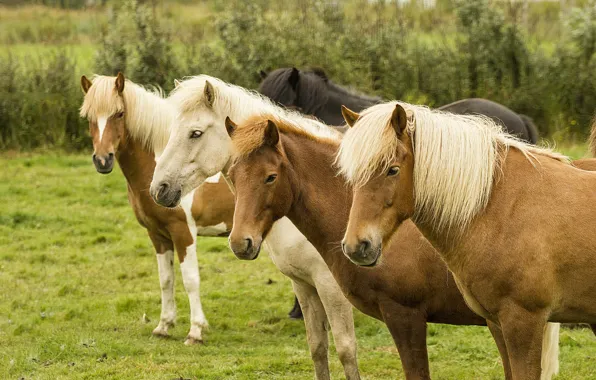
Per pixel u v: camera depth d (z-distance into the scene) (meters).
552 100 19.95
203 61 21.00
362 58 20.67
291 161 6.04
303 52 20.69
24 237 14.33
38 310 10.77
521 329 5.10
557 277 5.06
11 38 29.28
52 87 20.64
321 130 6.60
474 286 5.24
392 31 21.56
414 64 20.77
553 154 5.41
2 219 15.07
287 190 5.89
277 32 21.42
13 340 9.51
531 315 5.09
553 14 31.42
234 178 5.83
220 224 9.74
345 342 6.78
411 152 5.12
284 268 7.03
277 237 6.91
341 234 6.12
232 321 10.24
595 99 19.78
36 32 30.67
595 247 5.00
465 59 20.73
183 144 7.56
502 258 5.09
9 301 11.12
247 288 11.75
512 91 20.36
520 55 20.67
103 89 9.27
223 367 8.36
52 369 8.38
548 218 5.06
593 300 5.10
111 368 8.34
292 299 11.17
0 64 20.94
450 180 5.13
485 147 5.22
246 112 7.61
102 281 12.11
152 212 9.45
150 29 21.48
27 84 20.64
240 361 8.60
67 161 19.39
